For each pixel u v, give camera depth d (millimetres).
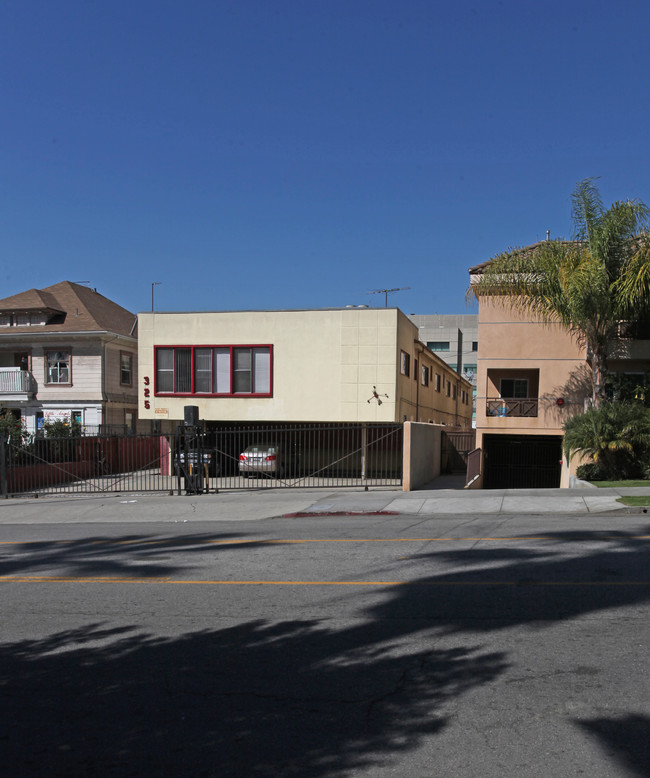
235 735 4133
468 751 3838
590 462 19000
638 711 4250
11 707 4664
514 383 24500
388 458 26906
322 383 24766
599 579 7355
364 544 9961
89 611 6957
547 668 4957
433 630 5883
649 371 21312
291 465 26297
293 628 6102
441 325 86438
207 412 25469
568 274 18016
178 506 16469
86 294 36438
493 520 12141
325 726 4199
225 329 25453
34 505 18016
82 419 31844
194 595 7395
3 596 7738
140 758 3910
